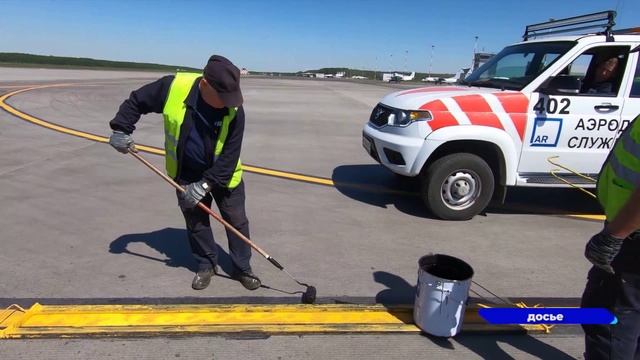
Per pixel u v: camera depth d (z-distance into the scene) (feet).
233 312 9.56
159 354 8.26
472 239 14.44
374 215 16.33
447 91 15.99
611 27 15.24
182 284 10.85
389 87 131.75
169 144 9.55
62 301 9.91
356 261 12.50
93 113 39.42
